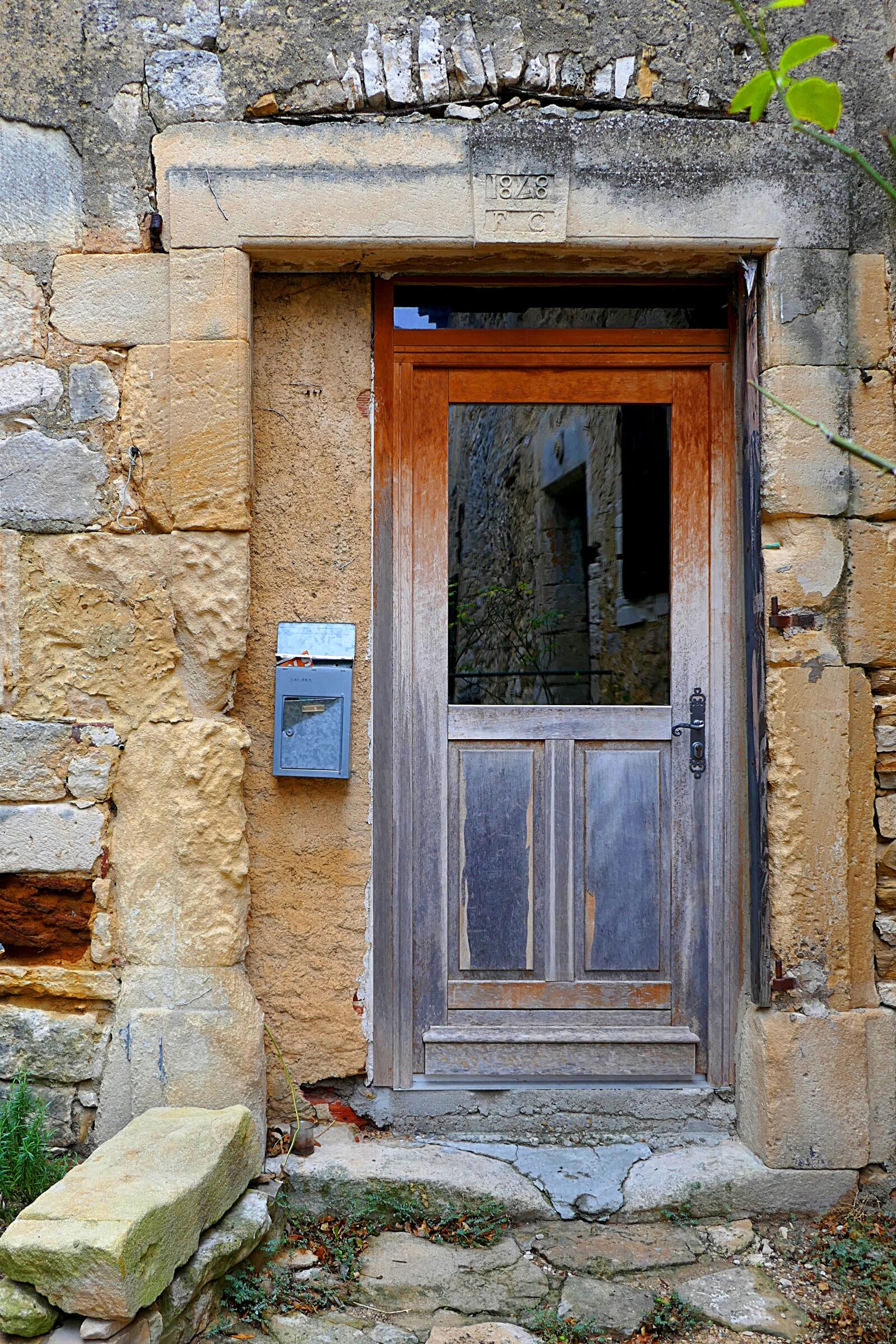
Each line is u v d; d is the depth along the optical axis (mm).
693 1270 2389
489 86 2594
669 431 2893
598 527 2943
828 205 2600
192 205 2559
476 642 2885
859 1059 2596
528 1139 2750
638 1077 2834
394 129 2568
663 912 2865
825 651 2605
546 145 2564
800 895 2598
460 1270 2350
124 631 2604
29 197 2600
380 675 2791
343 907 2730
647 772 2867
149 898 2582
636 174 2578
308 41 2580
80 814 2586
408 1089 2793
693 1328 2191
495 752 2863
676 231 2580
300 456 2736
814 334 2604
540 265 2707
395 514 2824
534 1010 2857
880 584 2643
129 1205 1956
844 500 2613
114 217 2596
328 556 2738
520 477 2910
